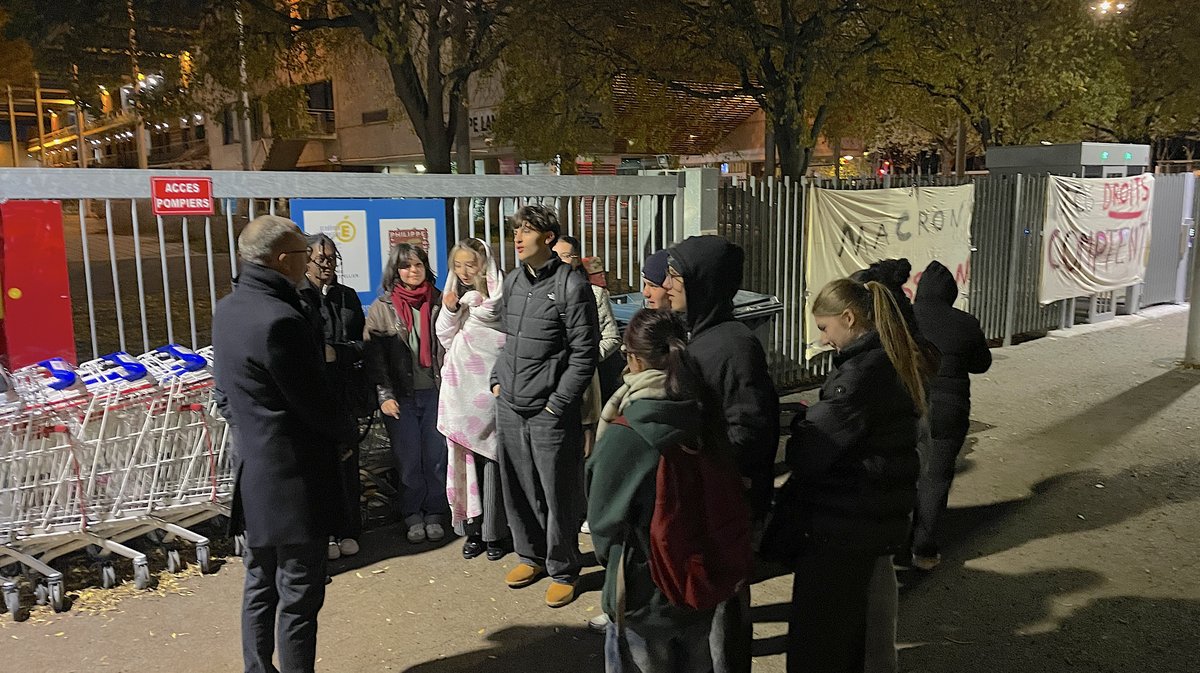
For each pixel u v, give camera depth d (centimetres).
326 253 451
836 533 277
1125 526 507
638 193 616
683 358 244
